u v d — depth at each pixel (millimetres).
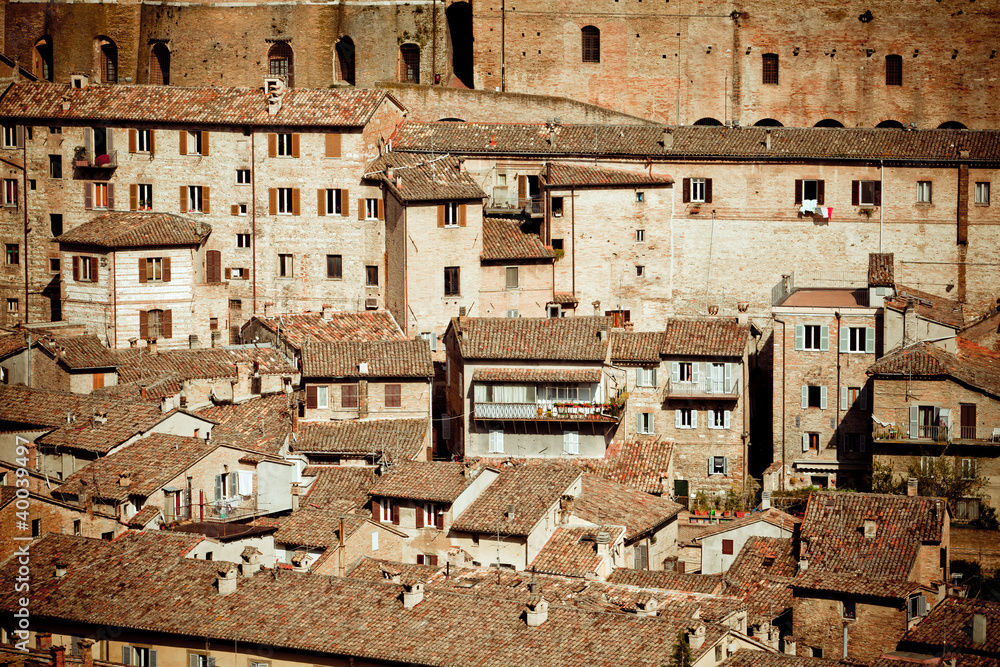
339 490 153750
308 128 185500
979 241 187625
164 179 188125
